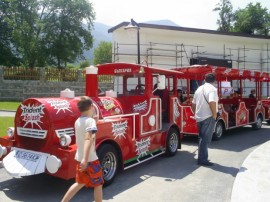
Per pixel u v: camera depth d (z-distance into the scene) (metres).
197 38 24.94
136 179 6.43
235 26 45.44
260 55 27.84
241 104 13.16
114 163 6.09
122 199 5.30
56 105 5.65
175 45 23.97
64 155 5.12
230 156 8.61
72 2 39.91
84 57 44.25
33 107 5.62
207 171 7.06
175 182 6.25
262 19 43.66
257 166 6.73
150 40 23.09
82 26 41.53
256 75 13.52
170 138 8.52
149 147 7.51
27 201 5.18
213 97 7.29
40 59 39.19
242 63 27.03
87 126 4.18
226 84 13.46
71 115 5.75
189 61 24.64
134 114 6.98
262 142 10.88
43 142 5.49
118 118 6.56
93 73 6.55
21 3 39.47
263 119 14.99
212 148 9.75
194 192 5.68
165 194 5.57
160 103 8.18
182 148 9.78
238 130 14.20
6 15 44.12
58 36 40.19
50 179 6.30
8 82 24.88
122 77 8.55
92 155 4.23
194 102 7.71
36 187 5.86
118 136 6.28
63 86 25.67
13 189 5.74
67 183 6.07
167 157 8.47
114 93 7.35
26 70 25.20
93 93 6.53
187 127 10.24
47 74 25.36
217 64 25.48
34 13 39.72
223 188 5.91
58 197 5.37
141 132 7.21
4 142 6.08
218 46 25.94
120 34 22.05
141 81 8.14
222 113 11.48
